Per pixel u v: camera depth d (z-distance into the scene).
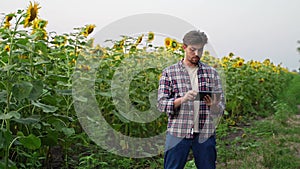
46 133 4.75
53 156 5.50
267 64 14.57
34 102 3.96
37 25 5.02
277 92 13.63
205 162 3.76
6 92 3.83
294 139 7.05
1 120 4.37
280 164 5.43
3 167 3.61
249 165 5.41
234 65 9.63
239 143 6.96
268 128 8.03
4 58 4.06
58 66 5.30
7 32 3.92
